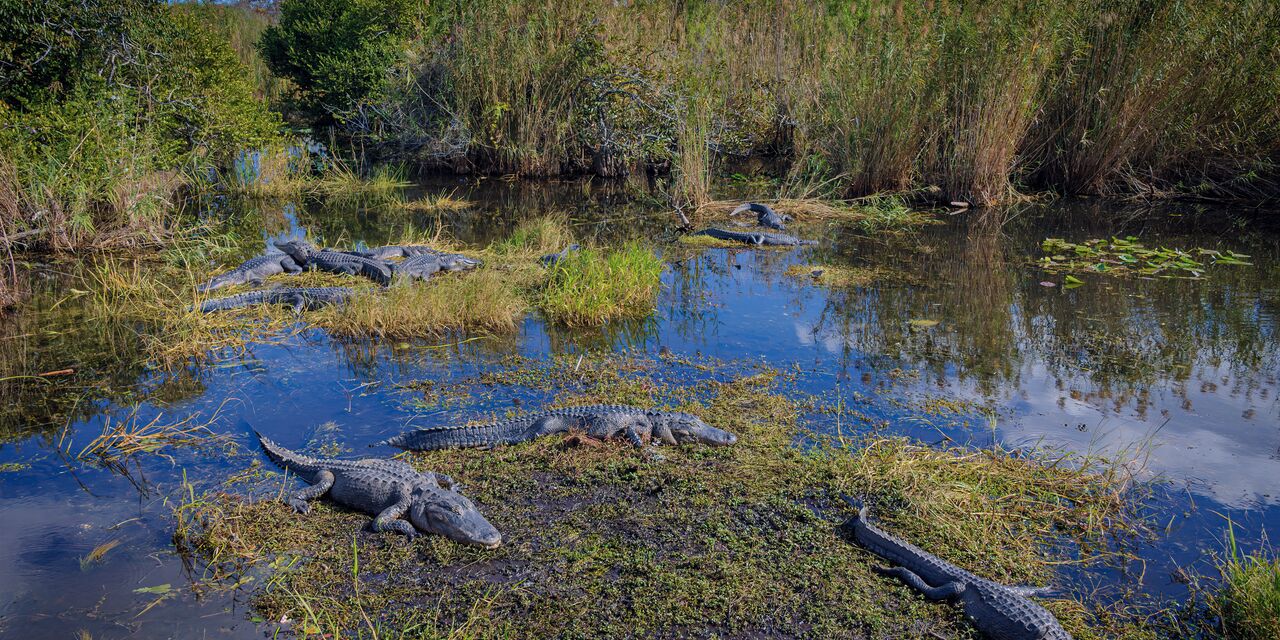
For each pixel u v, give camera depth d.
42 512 5.54
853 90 15.92
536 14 18.95
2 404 7.30
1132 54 14.98
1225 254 12.05
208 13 28.62
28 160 12.37
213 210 16.30
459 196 17.81
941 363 8.19
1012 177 16.77
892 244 13.17
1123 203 15.54
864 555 5.02
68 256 12.28
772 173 19.16
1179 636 4.34
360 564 4.97
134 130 13.70
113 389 7.65
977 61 15.05
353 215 15.99
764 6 21.00
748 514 5.46
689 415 6.61
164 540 5.22
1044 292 10.46
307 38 21.09
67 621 4.44
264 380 7.84
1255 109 14.68
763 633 4.37
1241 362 8.07
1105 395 7.37
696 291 10.84
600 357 8.43
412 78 19.41
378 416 7.04
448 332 9.22
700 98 16.05
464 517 5.18
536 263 11.84
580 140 19.73
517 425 6.57
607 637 4.33
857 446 6.38
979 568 4.91
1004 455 6.21
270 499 5.68
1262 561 4.72
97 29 14.20
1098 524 5.33
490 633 4.34
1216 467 6.06
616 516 5.46
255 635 4.35
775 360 8.32
